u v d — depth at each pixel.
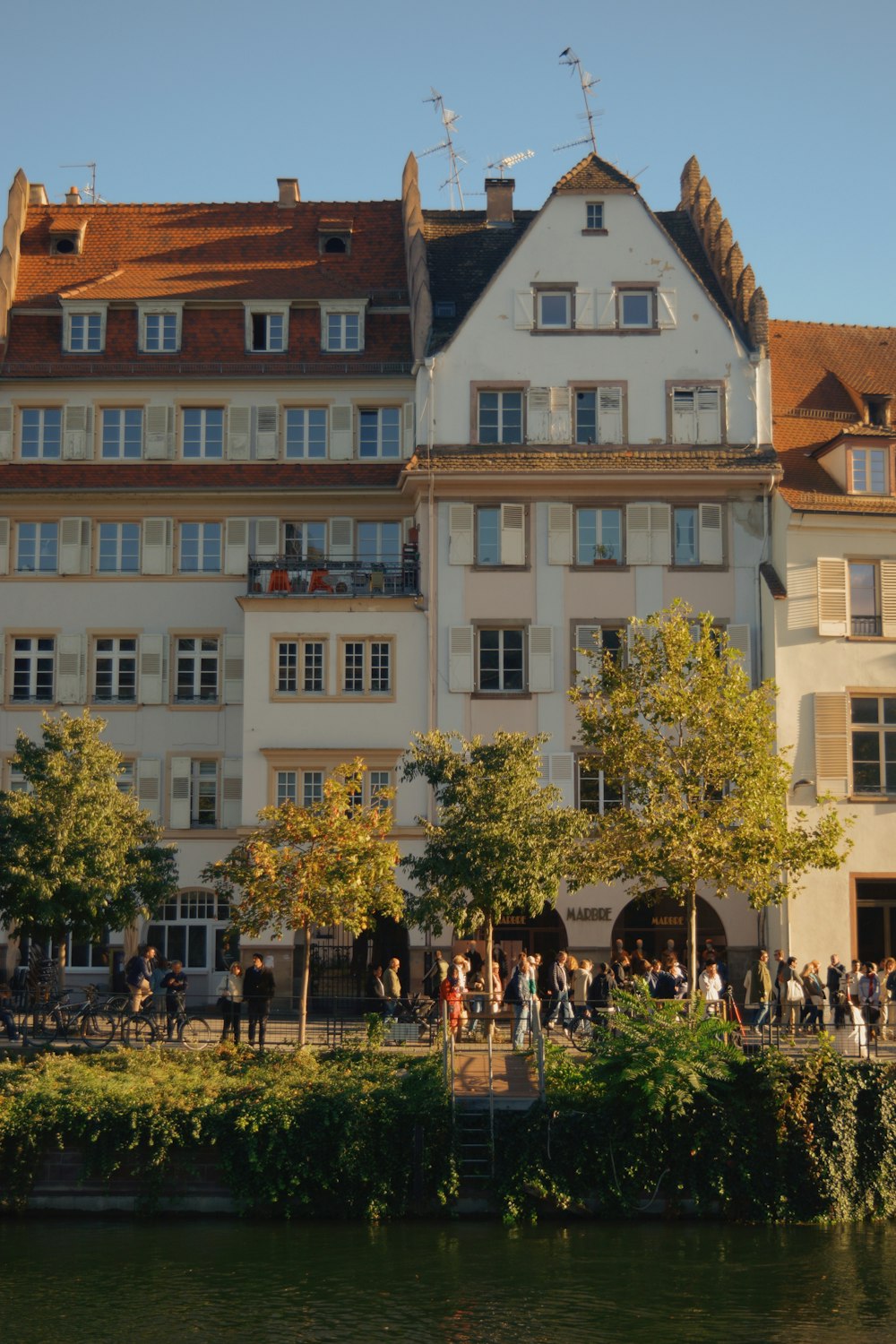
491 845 35.09
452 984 33.34
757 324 46.31
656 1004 30.11
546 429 45.62
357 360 48.72
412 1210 27.48
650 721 37.06
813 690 43.34
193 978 45.56
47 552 47.84
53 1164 27.64
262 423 48.31
